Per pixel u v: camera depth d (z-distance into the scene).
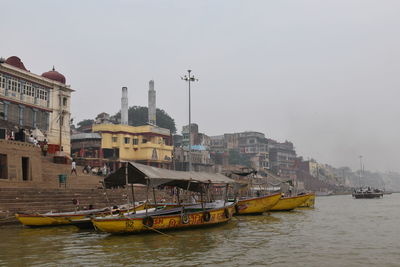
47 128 44.31
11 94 39.66
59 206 23.11
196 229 18.38
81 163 47.69
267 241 15.23
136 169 16.56
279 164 125.19
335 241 15.45
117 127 65.38
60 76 47.09
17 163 27.42
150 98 73.19
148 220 16.17
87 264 11.04
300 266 10.90
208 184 22.00
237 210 26.69
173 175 18.33
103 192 28.81
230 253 12.62
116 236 15.99
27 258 11.87
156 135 69.19
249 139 123.19
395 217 27.75
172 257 11.92
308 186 130.75
